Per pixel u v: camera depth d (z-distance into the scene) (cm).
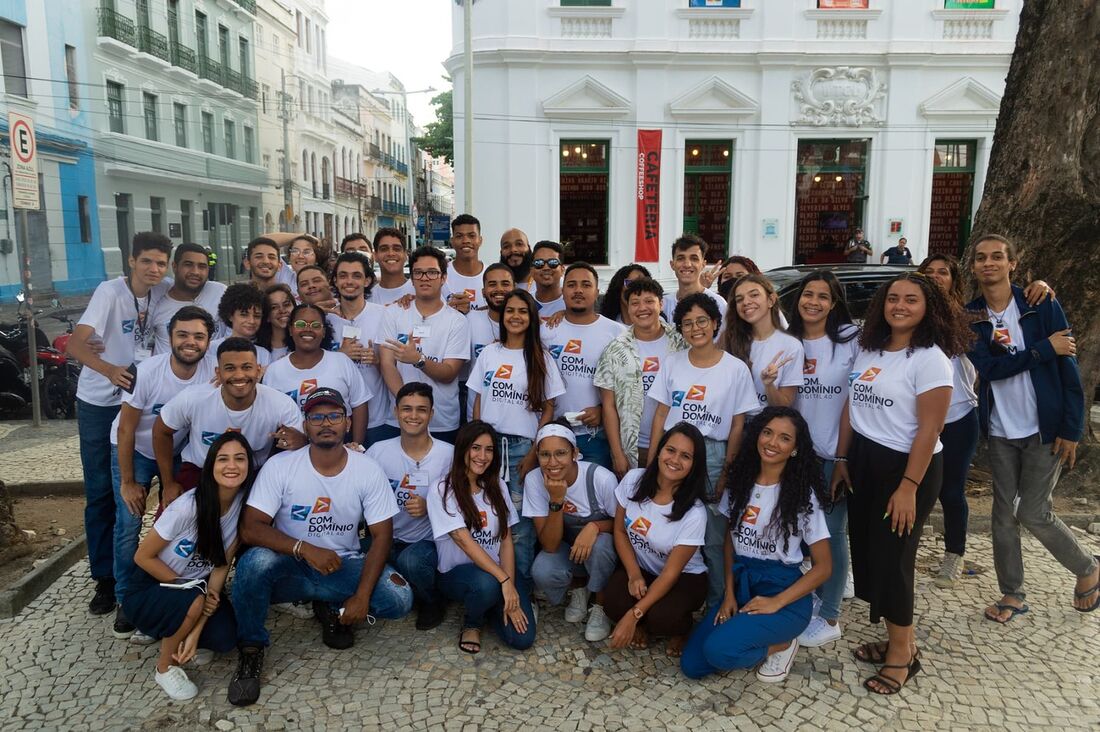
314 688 317
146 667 333
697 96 1419
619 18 1396
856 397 324
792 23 1402
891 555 310
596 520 375
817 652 344
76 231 1920
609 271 1473
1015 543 369
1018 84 528
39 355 794
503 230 1451
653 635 357
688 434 329
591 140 1446
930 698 307
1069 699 305
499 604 354
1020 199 521
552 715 298
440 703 307
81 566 436
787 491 322
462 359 432
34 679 323
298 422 366
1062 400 350
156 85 2250
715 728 289
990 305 374
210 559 319
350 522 349
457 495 351
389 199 5138
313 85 3544
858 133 1445
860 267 652
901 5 1401
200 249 409
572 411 419
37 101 1762
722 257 1506
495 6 1384
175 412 345
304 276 439
